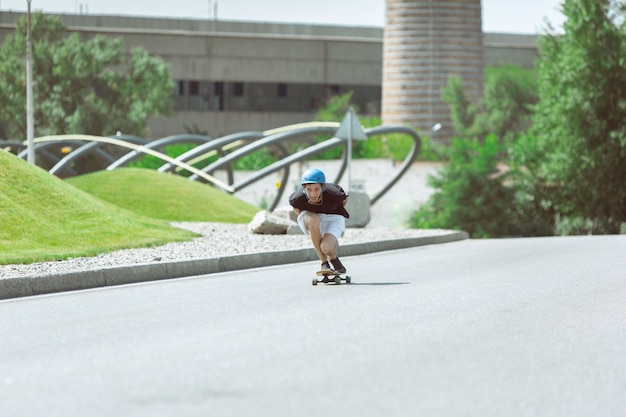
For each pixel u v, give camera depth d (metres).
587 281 35.50
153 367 18.52
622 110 119.62
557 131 121.50
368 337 21.95
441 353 19.92
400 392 16.25
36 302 31.22
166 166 120.75
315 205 34.75
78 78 191.50
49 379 17.56
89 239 48.88
